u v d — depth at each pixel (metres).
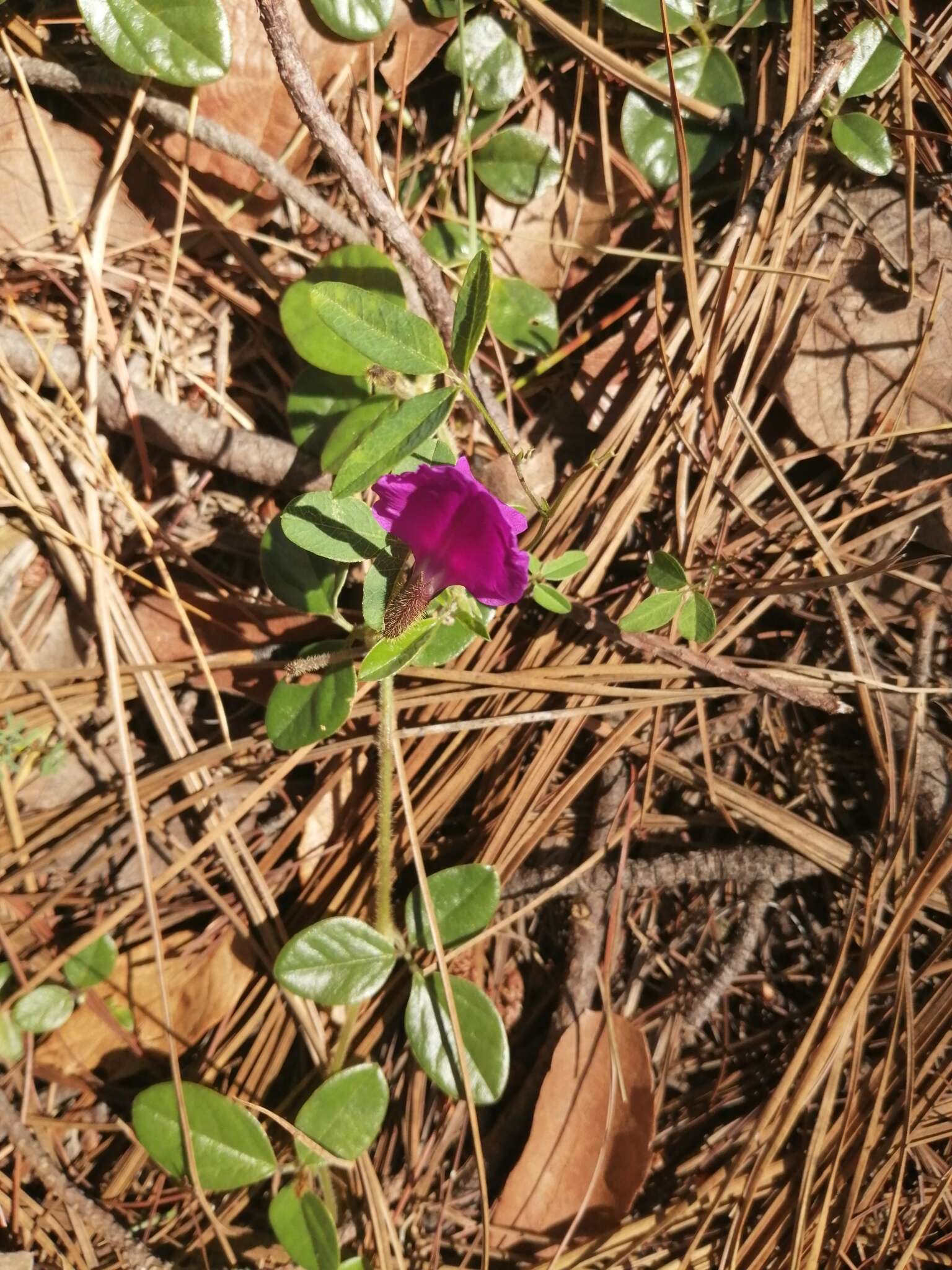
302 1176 0.21
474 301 0.17
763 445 0.24
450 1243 0.22
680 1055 0.24
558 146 0.24
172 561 0.24
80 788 0.24
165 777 0.23
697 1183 0.22
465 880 0.22
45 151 0.23
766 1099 0.23
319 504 0.19
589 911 0.24
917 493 0.24
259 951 0.23
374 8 0.22
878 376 0.24
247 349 0.25
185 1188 0.22
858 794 0.24
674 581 0.21
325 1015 0.23
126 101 0.23
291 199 0.22
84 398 0.24
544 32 0.24
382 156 0.24
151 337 0.24
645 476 0.23
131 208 0.23
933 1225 0.22
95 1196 0.22
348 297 0.17
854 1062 0.21
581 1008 0.23
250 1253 0.22
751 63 0.24
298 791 0.24
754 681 0.23
